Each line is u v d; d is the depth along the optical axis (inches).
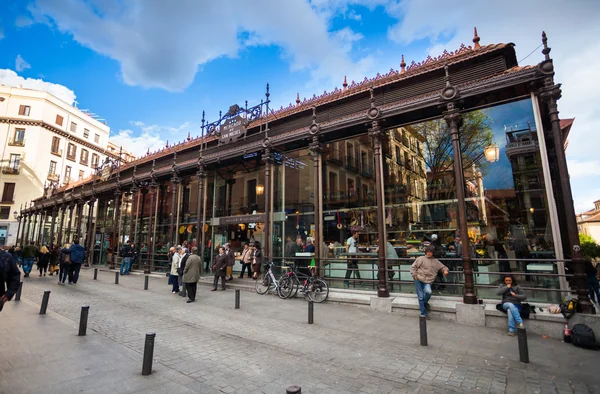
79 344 231.3
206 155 694.5
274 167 601.0
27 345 225.1
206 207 735.7
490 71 375.6
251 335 274.2
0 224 1706.4
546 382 183.5
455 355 227.0
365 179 488.1
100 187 1013.2
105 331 274.4
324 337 269.1
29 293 481.4
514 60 388.2
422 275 331.3
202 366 200.8
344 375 192.1
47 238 1423.5
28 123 1860.2
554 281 333.4
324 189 524.4
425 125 450.3
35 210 1446.9
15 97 1861.5
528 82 342.0
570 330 258.7
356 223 487.5
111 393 156.3
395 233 451.8
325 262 494.6
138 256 851.4
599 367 204.7
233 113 657.6
